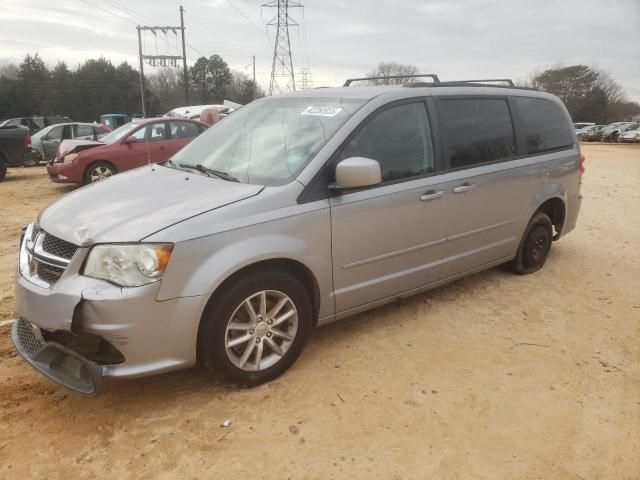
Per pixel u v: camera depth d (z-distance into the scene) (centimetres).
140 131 1098
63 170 1037
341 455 275
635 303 482
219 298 303
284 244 319
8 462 266
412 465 269
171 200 320
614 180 1381
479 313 447
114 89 6994
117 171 1074
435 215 405
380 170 336
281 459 271
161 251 280
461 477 262
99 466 265
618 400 329
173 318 287
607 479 265
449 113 424
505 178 461
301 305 339
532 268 543
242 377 322
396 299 405
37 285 296
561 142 538
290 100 421
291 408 312
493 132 459
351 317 433
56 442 281
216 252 296
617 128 4484
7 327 406
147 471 262
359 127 362
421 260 408
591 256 623
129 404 314
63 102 6862
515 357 377
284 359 339
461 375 351
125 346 279
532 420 307
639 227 787
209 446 279
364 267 370
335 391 329
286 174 342
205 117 1266
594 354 385
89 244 285
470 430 297
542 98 524
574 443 289
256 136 393
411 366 361
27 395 321
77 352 289
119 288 276
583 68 7800
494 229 466
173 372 347
